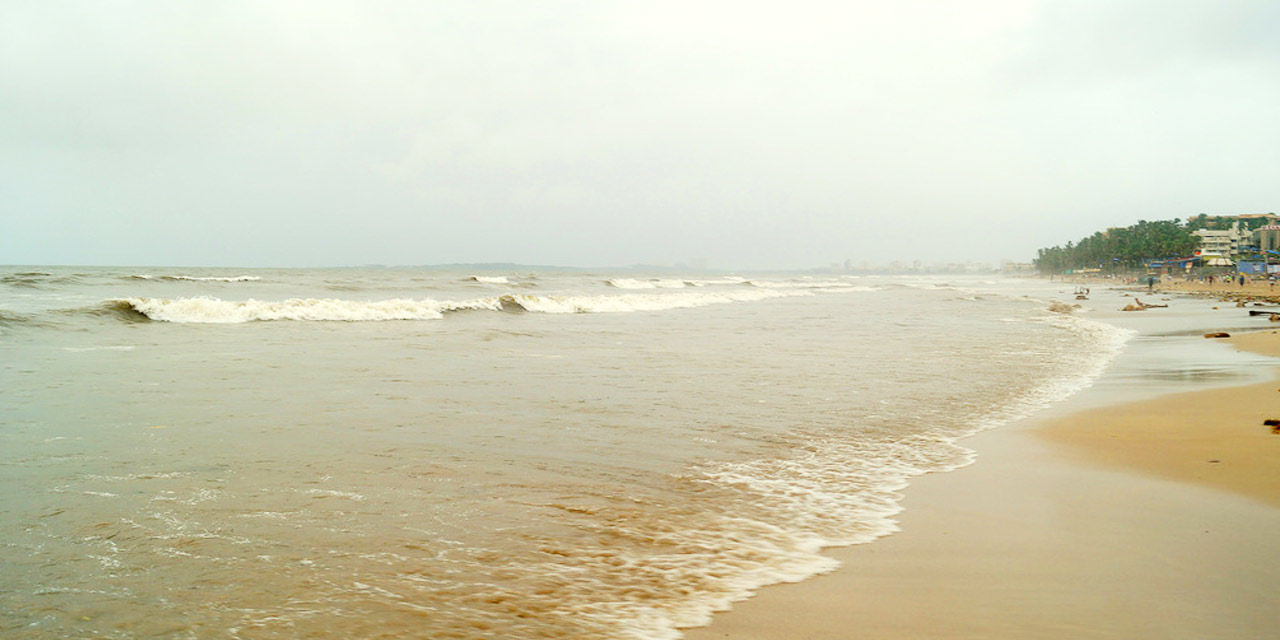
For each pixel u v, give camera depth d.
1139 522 5.89
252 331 19.83
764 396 11.70
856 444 8.58
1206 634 3.99
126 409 9.25
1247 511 6.15
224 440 7.79
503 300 31.75
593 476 6.95
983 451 8.34
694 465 7.48
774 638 3.92
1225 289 82.19
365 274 90.44
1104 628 4.06
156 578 4.39
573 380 12.95
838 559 5.09
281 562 4.70
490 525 5.54
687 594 4.47
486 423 9.12
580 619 4.08
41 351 14.60
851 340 21.83
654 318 30.62
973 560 5.09
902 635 3.97
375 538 5.18
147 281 42.44
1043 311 39.91
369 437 8.15
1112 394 12.49
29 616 3.85
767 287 79.31
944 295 64.56
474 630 3.89
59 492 5.89
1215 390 12.74
